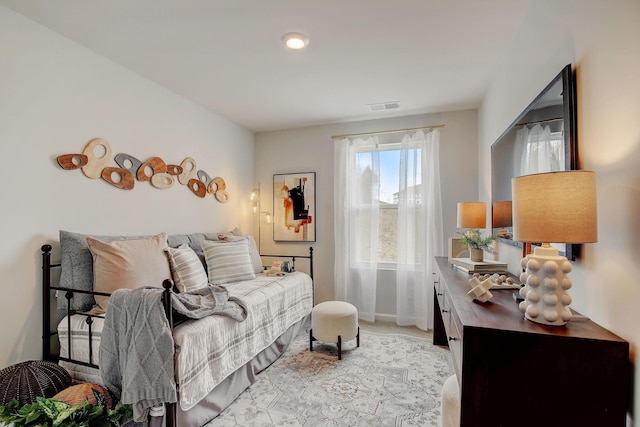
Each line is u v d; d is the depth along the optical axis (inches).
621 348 37.5
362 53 87.4
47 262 73.6
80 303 73.6
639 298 35.8
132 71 97.2
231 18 71.4
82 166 82.4
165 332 59.1
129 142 96.3
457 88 111.6
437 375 93.4
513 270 79.0
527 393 40.2
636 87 36.6
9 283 68.1
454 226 133.9
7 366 67.5
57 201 77.2
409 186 136.7
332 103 125.9
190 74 99.7
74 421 49.6
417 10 68.9
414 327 135.0
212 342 71.7
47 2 65.2
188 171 120.7
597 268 43.9
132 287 75.9
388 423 71.7
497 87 97.3
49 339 73.9
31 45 71.7
